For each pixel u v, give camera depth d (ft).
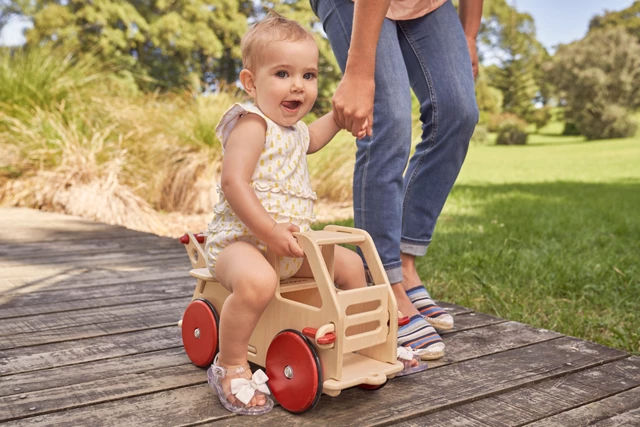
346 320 5.09
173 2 67.72
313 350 5.09
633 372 6.48
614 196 31.12
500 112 109.50
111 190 19.70
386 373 5.32
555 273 11.44
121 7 63.36
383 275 5.55
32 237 14.26
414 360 6.20
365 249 5.67
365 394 5.65
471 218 21.35
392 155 6.59
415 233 7.34
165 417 5.09
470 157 72.64
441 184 7.19
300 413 5.19
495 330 7.77
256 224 5.25
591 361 6.71
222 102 23.88
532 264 12.21
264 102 5.75
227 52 73.67
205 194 21.83
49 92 23.30
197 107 23.63
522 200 28.58
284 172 5.75
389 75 6.54
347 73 6.09
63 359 6.46
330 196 23.91
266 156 5.66
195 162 21.97
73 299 8.90
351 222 18.86
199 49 69.92
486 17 108.47
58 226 15.88
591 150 78.02
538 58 112.57
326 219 20.24
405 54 7.12
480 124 96.48
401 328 6.68
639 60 95.66
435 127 7.00
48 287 9.59
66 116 22.58
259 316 5.35
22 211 18.61
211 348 6.06
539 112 111.24
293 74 5.68
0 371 6.07
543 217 21.53
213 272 5.84
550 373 6.31
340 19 6.84
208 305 6.14
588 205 26.55
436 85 6.91
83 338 7.17
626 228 18.85
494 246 14.85
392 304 5.47
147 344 6.99
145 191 21.76
